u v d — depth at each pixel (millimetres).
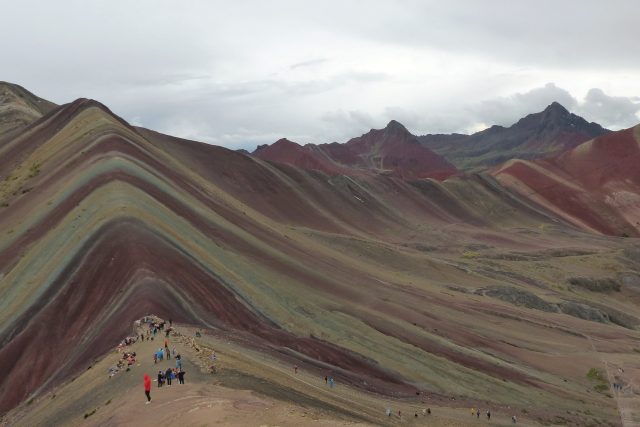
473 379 60906
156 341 39156
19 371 48688
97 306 54562
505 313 96375
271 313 62125
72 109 137625
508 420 49312
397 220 190125
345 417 33125
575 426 52469
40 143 127875
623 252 170125
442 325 79250
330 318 67812
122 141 103188
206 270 64062
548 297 121375
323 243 129125
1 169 122125
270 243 91812
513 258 159375
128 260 58906
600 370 74750
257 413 23594
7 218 87312
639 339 96875
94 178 84000
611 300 137125
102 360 39531
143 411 26000
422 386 55938
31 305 56938
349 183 199375
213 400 25438
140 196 76938
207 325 51719
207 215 87312
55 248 67938
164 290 54000
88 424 27812
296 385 37438
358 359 57375
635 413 59250
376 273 104375
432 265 131125
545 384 65375
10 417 41156
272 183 173250
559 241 187875
